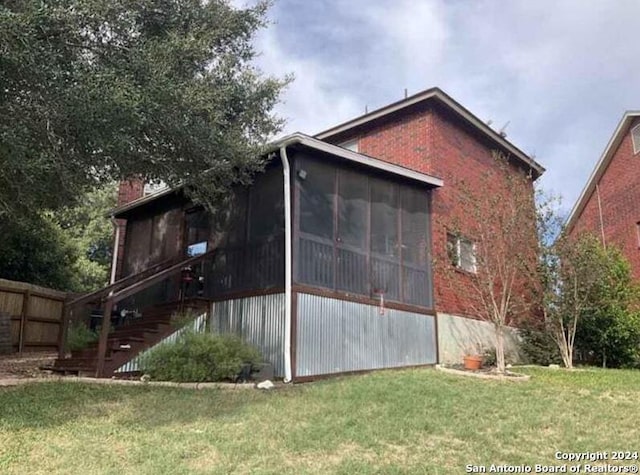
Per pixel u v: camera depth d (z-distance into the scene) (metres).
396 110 13.62
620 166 19.77
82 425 6.16
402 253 11.51
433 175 12.55
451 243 12.55
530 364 13.15
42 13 5.98
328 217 10.21
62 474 4.78
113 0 6.84
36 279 17.86
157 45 7.24
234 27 8.55
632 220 18.86
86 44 6.91
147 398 7.48
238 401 7.38
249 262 10.36
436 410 6.91
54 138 6.66
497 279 12.03
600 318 13.52
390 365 10.66
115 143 6.76
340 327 9.92
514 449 5.59
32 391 7.57
